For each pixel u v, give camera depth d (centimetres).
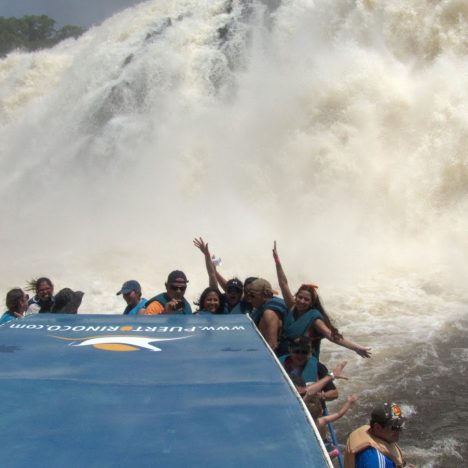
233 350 304
